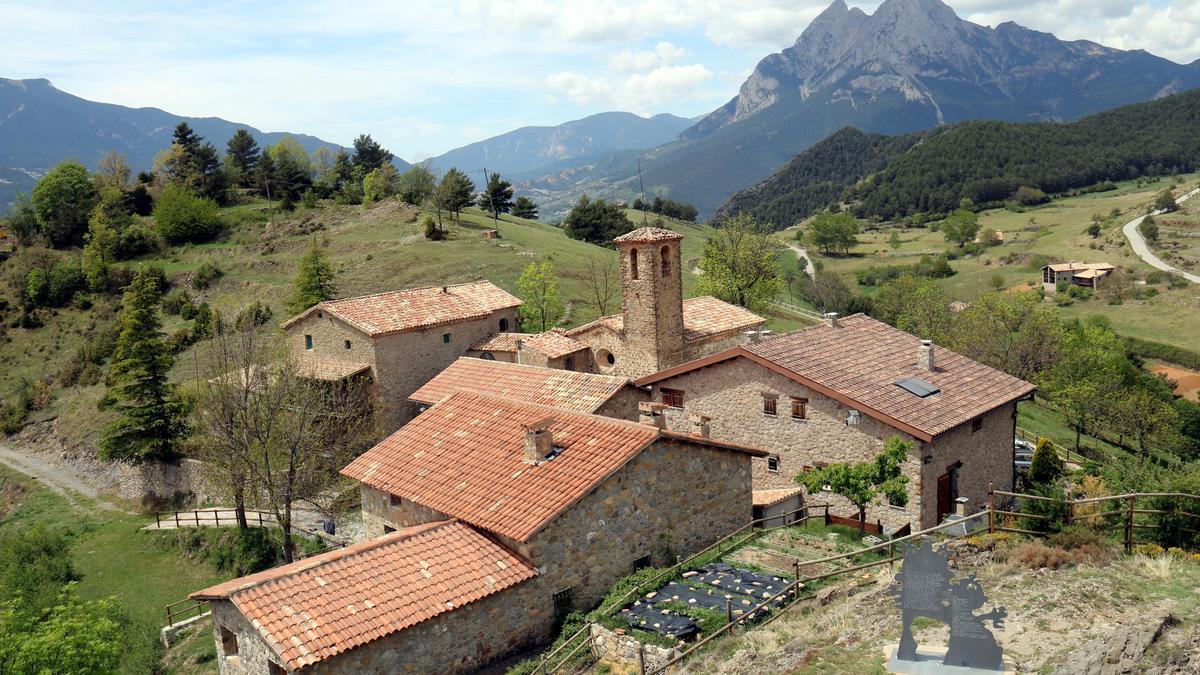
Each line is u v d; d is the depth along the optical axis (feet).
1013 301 307.58
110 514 164.76
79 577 134.10
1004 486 116.06
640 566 80.33
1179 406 234.79
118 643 89.30
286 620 60.80
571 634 69.82
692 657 59.00
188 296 286.46
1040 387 227.61
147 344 165.58
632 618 67.05
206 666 96.32
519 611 70.49
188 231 346.54
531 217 464.65
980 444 109.29
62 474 193.77
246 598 62.54
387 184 395.14
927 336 250.57
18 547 137.69
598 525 76.23
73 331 283.18
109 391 174.29
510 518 73.10
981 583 56.95
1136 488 67.62
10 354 273.54
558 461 79.41
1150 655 43.60
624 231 383.04
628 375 140.26
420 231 319.27
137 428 163.43
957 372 116.26
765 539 88.12
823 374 106.42
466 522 75.36
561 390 121.90
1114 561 57.88
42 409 234.79
